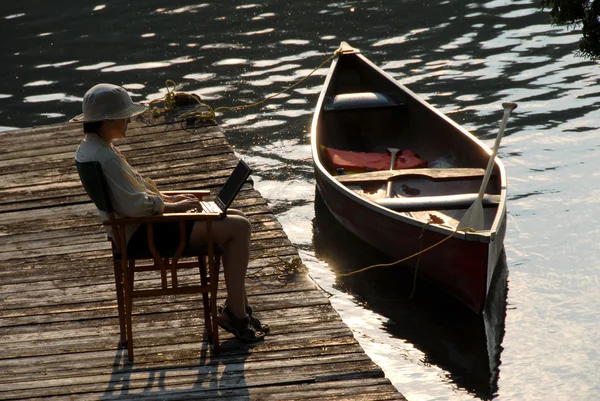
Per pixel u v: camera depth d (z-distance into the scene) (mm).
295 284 11719
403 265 14688
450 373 11797
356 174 16047
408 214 15227
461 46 27688
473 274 12836
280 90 24875
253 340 10062
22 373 9633
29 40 30953
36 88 26141
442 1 33062
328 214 17375
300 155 20391
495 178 15227
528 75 24750
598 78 24141
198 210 9336
